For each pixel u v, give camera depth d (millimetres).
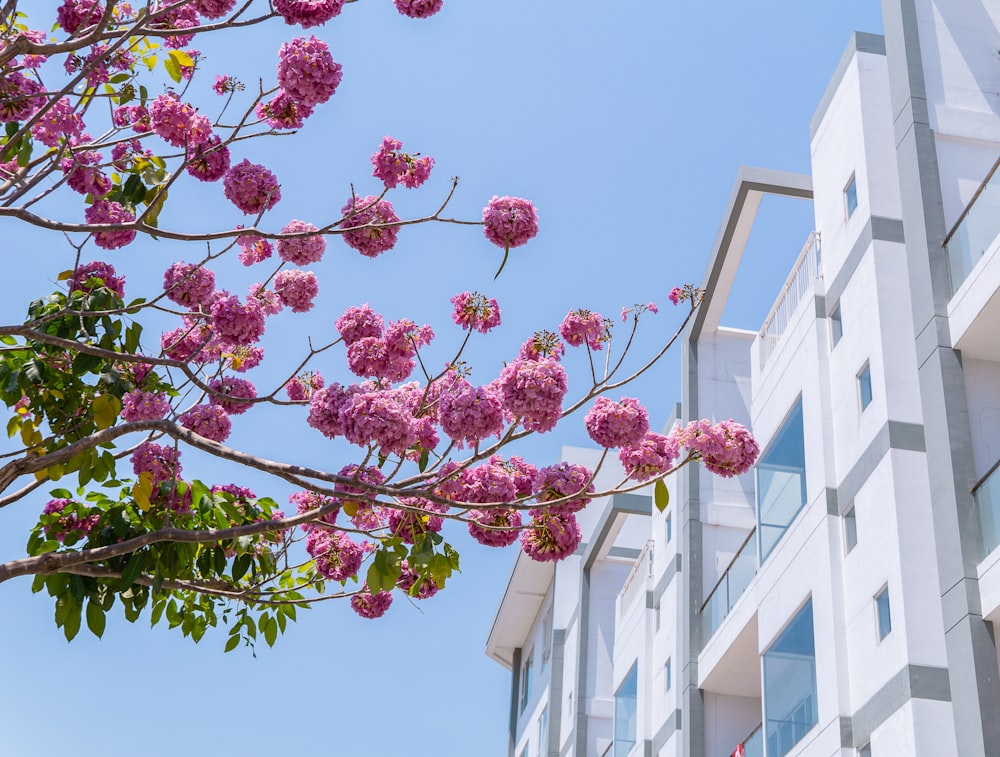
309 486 6438
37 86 7535
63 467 7117
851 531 16734
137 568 7191
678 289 7109
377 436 6281
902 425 15891
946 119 16766
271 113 7297
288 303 7777
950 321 15234
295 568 8359
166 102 6906
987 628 13438
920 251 15906
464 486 6836
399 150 7230
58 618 7180
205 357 7781
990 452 14695
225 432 7426
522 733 38062
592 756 29734
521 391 6355
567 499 6641
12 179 7266
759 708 22156
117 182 7734
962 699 13359
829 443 17516
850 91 18938
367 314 7109
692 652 22359
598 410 6863
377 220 7227
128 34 6723
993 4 17766
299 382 7984
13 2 7016
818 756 16047
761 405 20422
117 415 7152
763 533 19406
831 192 19094
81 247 7184
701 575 23094
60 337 7117
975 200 15406
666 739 23172
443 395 6430
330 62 6754
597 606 31281
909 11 17547
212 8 6938
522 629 39656
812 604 17109
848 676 15898
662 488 7047
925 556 15023
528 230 6891
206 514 8078
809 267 19219
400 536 7078
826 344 18266
